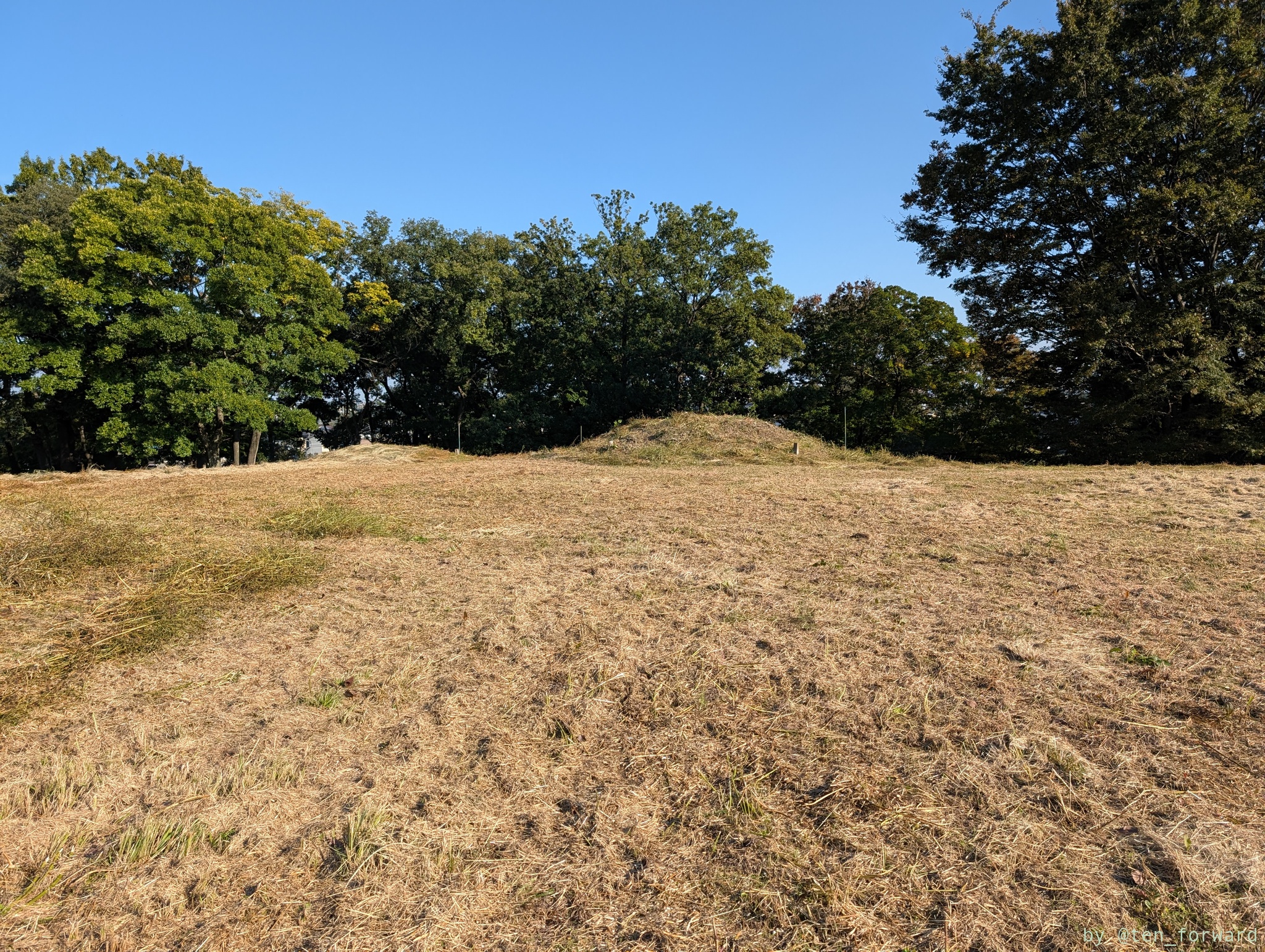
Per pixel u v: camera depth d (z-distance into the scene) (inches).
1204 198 718.5
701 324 1273.4
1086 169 807.7
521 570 247.6
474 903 89.1
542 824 104.7
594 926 85.0
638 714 138.4
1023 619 180.2
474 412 1588.3
